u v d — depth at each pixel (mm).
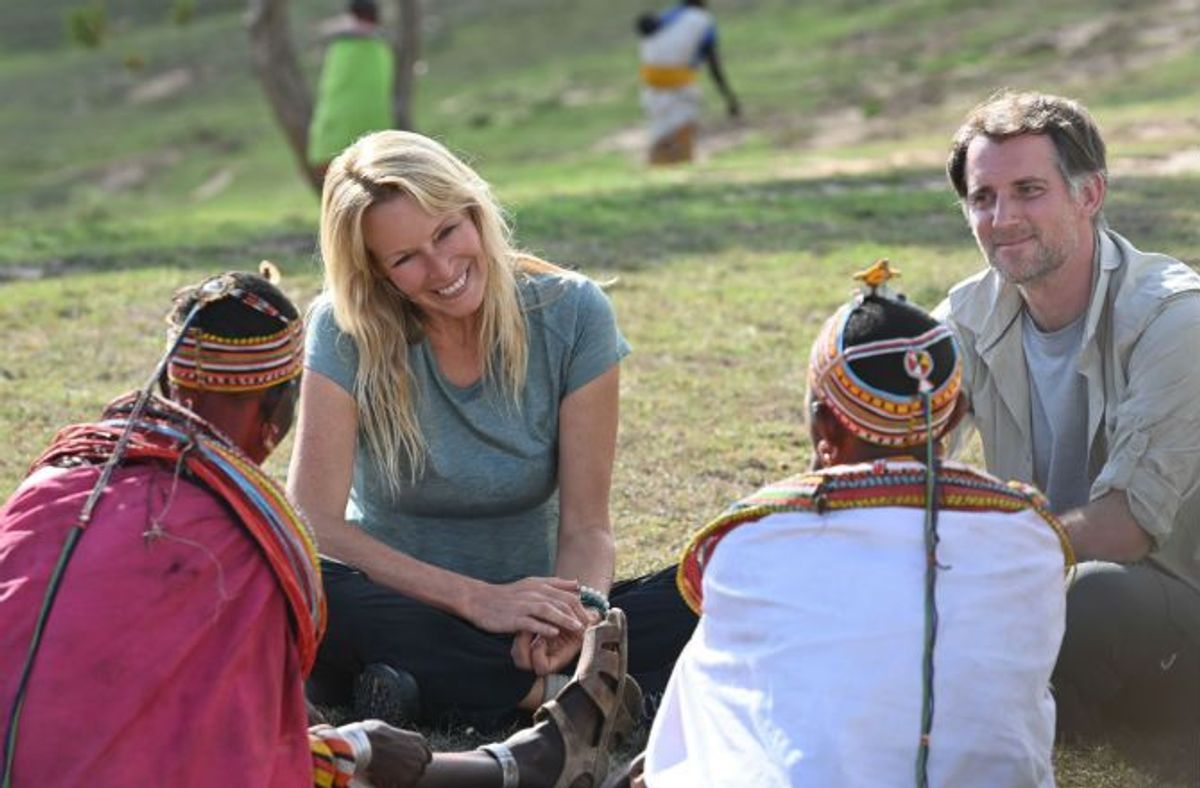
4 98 35906
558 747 4469
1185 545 5078
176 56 37312
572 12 35281
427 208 4945
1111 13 27781
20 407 8453
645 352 9438
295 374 4039
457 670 4984
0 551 3766
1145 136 16641
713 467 7551
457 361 5250
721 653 3824
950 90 24891
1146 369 4848
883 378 3727
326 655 5098
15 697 3617
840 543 3725
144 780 3609
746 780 3713
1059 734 4918
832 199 13828
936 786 3662
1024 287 5008
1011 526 3746
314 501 5191
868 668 3656
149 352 9570
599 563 5250
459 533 5434
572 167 22125
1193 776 4715
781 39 30203
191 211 22016
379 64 17203
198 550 3779
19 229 15016
